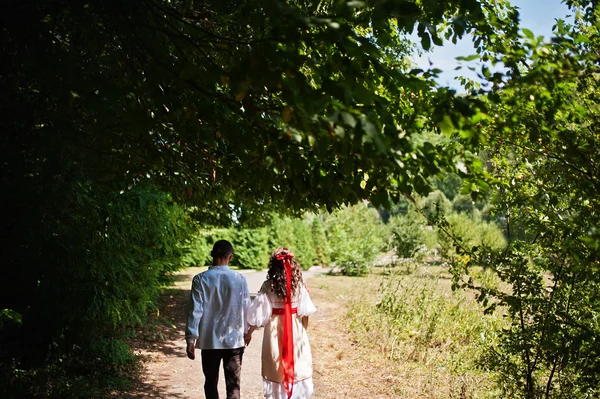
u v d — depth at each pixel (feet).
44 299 18.85
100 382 20.61
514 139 11.68
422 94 10.40
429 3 10.52
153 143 14.38
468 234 69.56
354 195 10.83
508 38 10.78
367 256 77.36
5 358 18.75
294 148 10.18
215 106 12.26
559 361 12.87
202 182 19.74
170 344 29.30
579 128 11.10
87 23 12.17
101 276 20.89
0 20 11.58
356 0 8.54
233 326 16.20
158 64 10.45
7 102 14.29
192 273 70.74
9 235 16.69
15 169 15.60
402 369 24.25
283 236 84.79
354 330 33.06
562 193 12.09
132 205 24.30
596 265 10.15
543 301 12.19
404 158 8.47
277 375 16.24
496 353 14.64
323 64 10.18
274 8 8.12
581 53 9.25
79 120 13.79
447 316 31.83
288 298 16.44
